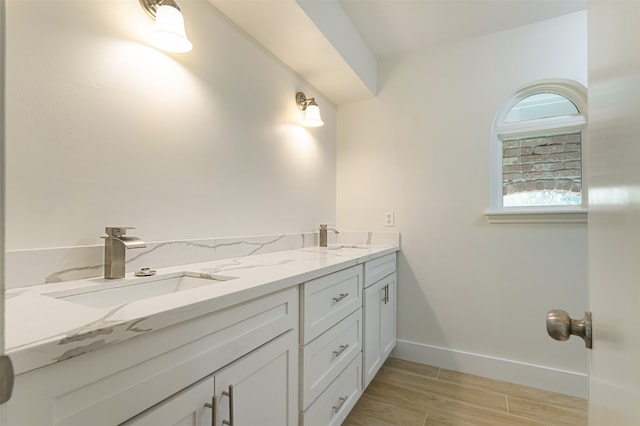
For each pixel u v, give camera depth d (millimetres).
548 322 618
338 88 2262
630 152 362
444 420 1581
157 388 605
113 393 532
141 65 1132
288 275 1027
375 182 2422
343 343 1408
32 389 433
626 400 366
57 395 460
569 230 1865
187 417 664
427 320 2223
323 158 2367
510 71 2029
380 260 1934
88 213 967
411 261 2285
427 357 2205
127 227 996
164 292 1060
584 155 1899
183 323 662
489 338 2045
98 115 999
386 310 2045
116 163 1048
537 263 1936
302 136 2098
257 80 1696
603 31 500
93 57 987
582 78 1860
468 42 2148
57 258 875
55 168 891
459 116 2166
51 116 884
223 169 1478
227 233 1491
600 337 496
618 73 416
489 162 2070
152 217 1162
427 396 1800
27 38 837
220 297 739
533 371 1915
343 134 2547
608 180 462
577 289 1841
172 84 1243
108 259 936
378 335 1889
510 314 1995
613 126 438
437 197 2221
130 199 1090
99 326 512
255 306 878
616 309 411
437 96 2236
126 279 951
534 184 2033
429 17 1922
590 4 605
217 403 732
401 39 2156
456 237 2154
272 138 1812
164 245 1182
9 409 410
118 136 1055
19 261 805
